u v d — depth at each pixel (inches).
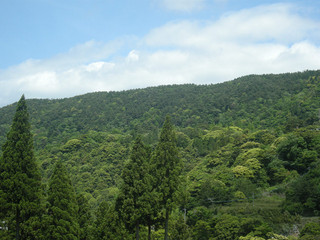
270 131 3693.4
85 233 1389.0
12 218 1064.8
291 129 3430.1
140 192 1203.2
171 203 1238.3
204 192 2321.6
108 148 4188.0
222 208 2149.4
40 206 1077.1
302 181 1898.4
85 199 1464.1
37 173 1077.1
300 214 1763.0
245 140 3447.3
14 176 1018.1
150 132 5103.3
